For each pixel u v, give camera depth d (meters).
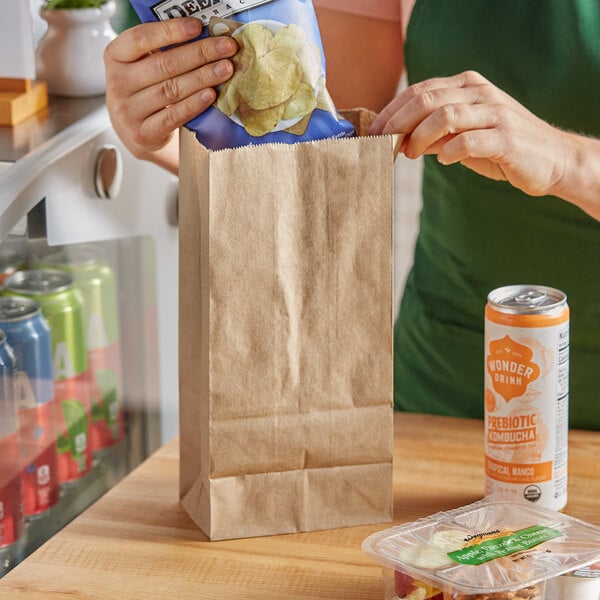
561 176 1.45
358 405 1.36
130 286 1.74
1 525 1.45
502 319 1.33
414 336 1.98
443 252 1.90
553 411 1.35
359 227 1.31
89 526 1.40
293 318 1.31
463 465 1.53
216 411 1.32
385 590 1.20
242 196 1.26
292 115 1.31
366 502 1.39
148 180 1.70
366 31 1.86
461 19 1.73
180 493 1.44
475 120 1.36
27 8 1.61
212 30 1.30
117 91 1.42
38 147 1.51
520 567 1.14
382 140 1.29
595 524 1.37
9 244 1.48
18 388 1.51
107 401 1.71
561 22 1.67
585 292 1.78
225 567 1.31
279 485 1.36
